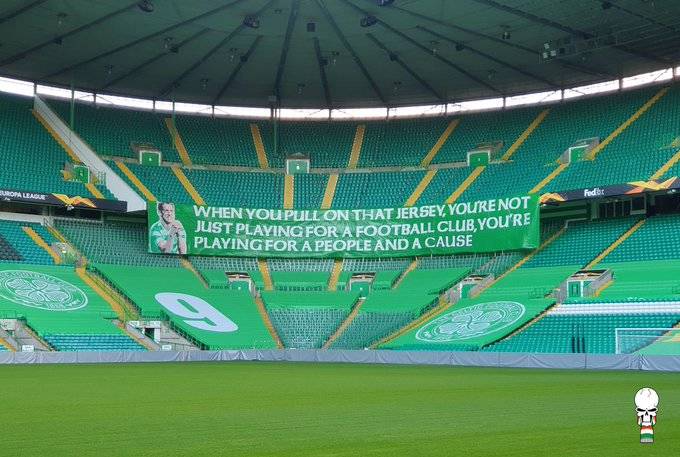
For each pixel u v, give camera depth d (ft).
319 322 202.69
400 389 92.53
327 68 223.71
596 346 162.30
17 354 161.17
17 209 211.20
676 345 150.92
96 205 207.92
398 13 183.21
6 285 183.83
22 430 52.70
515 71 223.71
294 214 227.61
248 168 242.58
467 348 175.22
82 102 241.96
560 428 53.57
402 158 244.01
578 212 213.87
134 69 223.30
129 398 78.54
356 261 225.76
